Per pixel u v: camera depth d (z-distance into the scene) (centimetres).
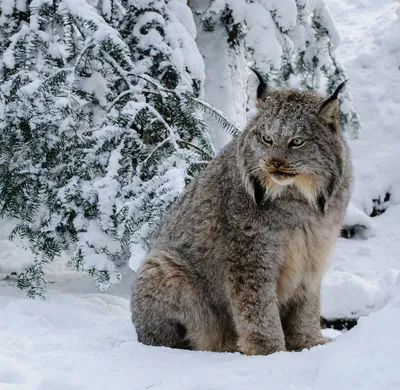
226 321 898
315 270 875
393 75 2306
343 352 642
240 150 834
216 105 1501
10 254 1545
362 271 1675
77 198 1172
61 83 1159
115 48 1154
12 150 1195
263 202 820
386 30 2466
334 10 2809
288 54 1579
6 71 1188
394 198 2011
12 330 911
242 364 716
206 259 872
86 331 958
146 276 895
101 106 1218
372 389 572
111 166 1149
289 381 645
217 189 865
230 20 1536
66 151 1183
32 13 1184
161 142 1176
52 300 1173
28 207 1223
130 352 798
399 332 630
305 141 799
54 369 706
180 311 886
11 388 632
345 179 849
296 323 908
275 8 1495
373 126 2166
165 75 1234
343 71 1777
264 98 842
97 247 1152
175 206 942
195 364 747
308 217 829
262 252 834
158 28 1252
